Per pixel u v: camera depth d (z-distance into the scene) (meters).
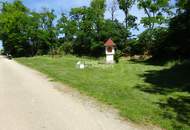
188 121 10.40
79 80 20.66
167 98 14.72
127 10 69.44
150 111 11.55
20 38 83.44
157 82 20.47
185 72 25.39
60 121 10.03
